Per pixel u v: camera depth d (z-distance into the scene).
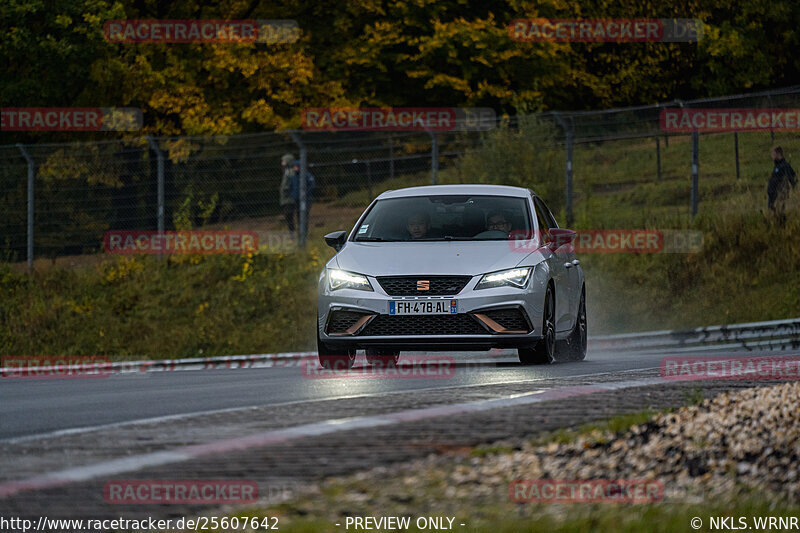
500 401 24.59
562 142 87.94
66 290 81.94
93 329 76.62
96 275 83.44
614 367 37.22
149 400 29.95
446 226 40.53
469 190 42.56
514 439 19.61
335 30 109.19
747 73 127.69
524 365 39.34
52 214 87.62
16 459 19.16
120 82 95.69
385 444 19.16
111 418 25.42
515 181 86.88
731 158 101.81
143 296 80.00
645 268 78.12
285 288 78.38
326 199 95.94
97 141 92.25
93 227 87.88
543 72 112.06
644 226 83.88
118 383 39.97
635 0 121.38
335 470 17.30
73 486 16.75
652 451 19.47
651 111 124.62
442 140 101.06
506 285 37.09
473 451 18.58
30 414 27.25
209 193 91.12
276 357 66.75
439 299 36.75
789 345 61.97
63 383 41.00
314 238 85.62
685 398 25.02
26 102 94.44
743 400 25.05
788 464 19.39
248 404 27.28
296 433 20.44
